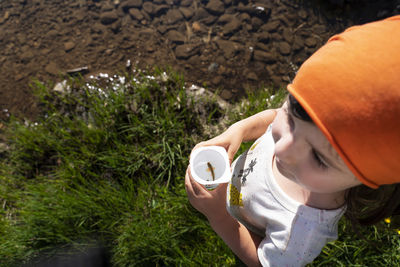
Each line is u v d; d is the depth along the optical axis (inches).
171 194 86.5
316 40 138.9
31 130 108.8
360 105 23.3
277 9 147.9
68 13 148.3
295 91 26.6
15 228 82.7
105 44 138.3
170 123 97.9
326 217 36.1
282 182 39.6
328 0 148.5
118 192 85.7
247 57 134.3
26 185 90.0
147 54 135.0
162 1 150.3
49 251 81.1
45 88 117.6
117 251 80.4
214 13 146.6
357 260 69.3
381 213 37.6
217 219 46.8
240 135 52.7
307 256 37.2
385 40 23.6
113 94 102.7
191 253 75.1
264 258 40.8
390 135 23.4
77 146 101.3
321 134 26.5
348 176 28.5
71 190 90.4
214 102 108.2
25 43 139.4
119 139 101.1
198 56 134.3
